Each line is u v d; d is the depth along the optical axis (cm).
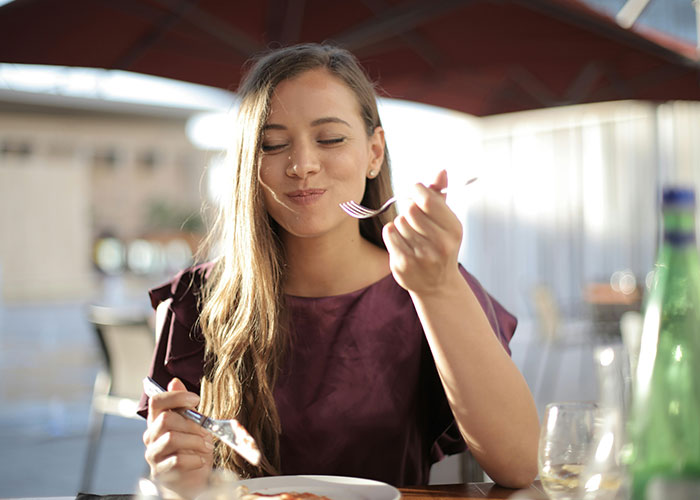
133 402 318
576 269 1070
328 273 123
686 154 935
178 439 89
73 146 2950
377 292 122
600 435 73
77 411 543
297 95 113
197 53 297
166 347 127
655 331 63
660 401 62
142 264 3303
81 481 354
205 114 2303
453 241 87
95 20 280
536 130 1116
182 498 70
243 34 292
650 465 61
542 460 76
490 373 93
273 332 117
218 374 118
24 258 2288
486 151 1174
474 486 98
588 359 752
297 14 292
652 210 975
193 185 3394
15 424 493
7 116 2747
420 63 351
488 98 429
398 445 118
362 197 128
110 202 3303
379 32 304
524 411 95
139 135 3194
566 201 1080
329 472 116
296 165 112
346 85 117
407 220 88
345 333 119
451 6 291
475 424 95
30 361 820
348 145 115
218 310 120
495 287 1173
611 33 343
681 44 395
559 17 322
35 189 2328
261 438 116
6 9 271
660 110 958
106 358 329
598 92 424
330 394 117
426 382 123
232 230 121
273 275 119
